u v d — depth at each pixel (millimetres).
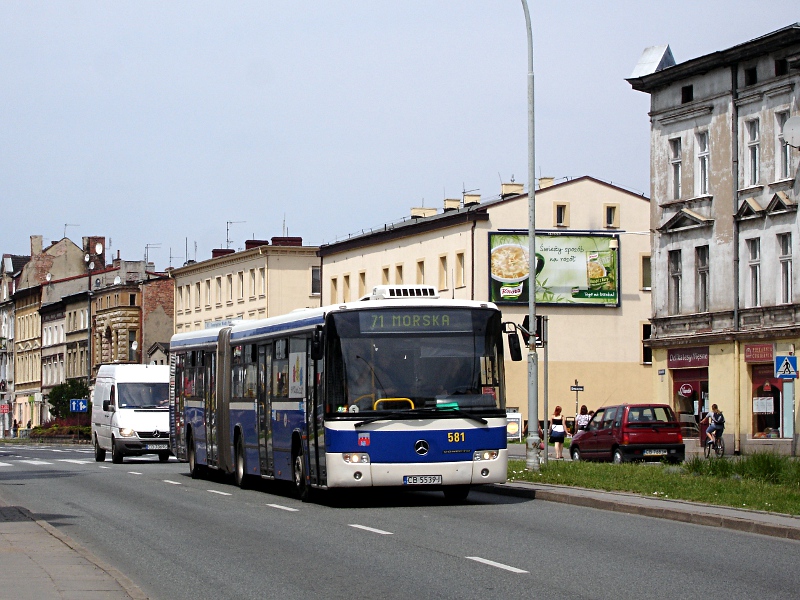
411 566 14539
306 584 13320
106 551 16609
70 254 135625
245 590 12992
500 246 70312
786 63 47781
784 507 20422
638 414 39094
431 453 22125
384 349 22359
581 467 31625
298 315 24719
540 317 31672
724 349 50031
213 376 31828
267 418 26641
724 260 50500
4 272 144500
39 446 81062
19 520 19922
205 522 20484
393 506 23234
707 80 51719
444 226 72375
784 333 46688
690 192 52719
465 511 21953
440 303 22766
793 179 46938
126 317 109000
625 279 72500
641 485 25266
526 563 14672
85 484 31484
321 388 22531
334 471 21984
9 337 142125
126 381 45375
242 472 28984
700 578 13359
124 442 44312
